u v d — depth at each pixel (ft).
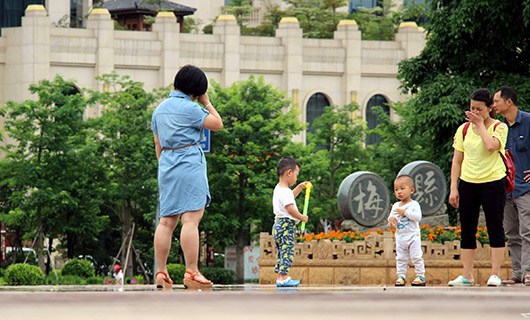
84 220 231.09
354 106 268.41
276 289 39.40
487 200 52.80
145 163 228.43
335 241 90.43
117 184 226.79
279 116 239.91
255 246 274.16
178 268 221.25
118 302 23.80
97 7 378.32
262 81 242.58
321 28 434.30
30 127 222.07
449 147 145.18
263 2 453.58
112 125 227.61
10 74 333.62
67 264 218.38
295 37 358.43
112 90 339.57
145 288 43.91
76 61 336.29
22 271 192.65
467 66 150.51
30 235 233.55
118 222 275.18
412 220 61.67
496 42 148.77
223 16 352.90
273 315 21.36
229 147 236.02
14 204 235.81
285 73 358.64
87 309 22.12
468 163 53.26
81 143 224.12
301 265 90.68
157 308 22.67
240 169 231.50
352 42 364.79
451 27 147.33
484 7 144.77
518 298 25.63
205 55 349.41
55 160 220.23
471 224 54.13
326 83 364.79
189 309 22.57
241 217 239.91
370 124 366.63
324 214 252.83
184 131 43.27
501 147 52.34
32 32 330.75
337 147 265.75
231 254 258.16
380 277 88.74
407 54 368.27
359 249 89.81
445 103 144.25
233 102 235.81
